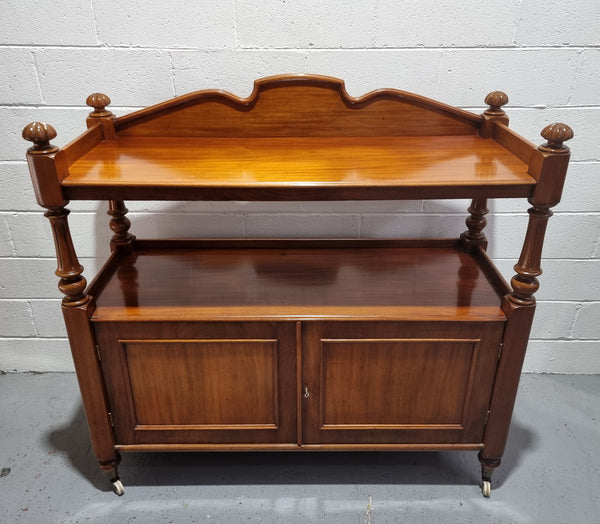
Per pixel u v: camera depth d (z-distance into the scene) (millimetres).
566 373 2002
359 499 1498
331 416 1430
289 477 1572
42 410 1824
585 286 1860
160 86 1595
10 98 1600
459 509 1468
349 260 1617
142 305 1350
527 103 1619
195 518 1443
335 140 1476
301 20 1513
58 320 1942
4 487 1532
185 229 1797
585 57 1550
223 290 1431
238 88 1601
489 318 1282
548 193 1119
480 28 1522
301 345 1325
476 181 1130
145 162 1271
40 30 1516
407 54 1557
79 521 1433
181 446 1465
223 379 1376
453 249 1699
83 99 1608
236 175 1174
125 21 1510
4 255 1818
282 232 1802
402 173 1188
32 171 1096
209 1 1486
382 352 1340
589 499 1493
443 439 1453
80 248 1828
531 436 1712
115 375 1360
